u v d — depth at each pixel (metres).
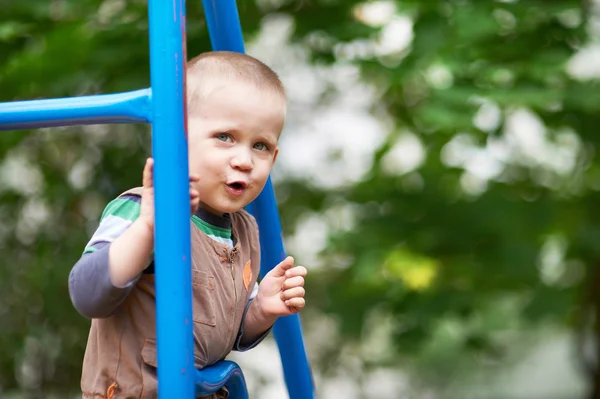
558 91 6.95
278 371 10.34
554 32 7.17
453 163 8.83
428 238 8.34
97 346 2.32
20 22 6.29
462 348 9.37
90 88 6.78
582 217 8.83
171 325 2.01
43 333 8.30
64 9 6.54
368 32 7.04
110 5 6.73
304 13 7.08
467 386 17.66
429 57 6.91
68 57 6.49
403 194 8.72
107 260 2.07
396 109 9.61
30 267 8.25
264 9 7.08
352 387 11.80
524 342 19.56
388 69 7.11
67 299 8.06
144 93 2.08
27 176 9.04
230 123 2.32
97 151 8.55
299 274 2.58
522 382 20.50
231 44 2.83
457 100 6.70
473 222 8.27
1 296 8.37
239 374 2.54
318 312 10.62
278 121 2.40
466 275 8.56
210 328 2.39
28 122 2.12
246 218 2.69
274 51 9.44
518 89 6.86
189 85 2.38
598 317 9.11
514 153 8.86
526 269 8.15
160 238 2.03
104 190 8.51
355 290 8.91
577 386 21.77
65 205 8.51
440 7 7.12
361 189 9.12
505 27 7.18
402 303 8.62
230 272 2.48
